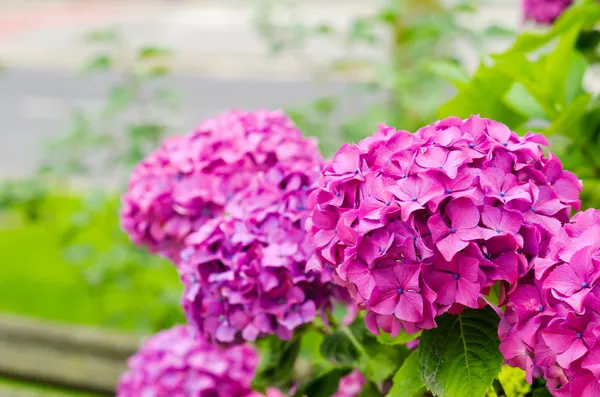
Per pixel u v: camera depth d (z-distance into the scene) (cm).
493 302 84
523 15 165
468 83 106
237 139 105
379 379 98
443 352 84
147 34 827
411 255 81
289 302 95
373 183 83
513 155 84
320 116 198
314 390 104
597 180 111
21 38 877
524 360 80
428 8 200
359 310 102
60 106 575
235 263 95
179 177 107
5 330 183
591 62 140
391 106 208
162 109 212
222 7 945
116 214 205
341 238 83
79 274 230
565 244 79
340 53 438
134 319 215
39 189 209
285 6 241
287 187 98
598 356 75
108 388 172
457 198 80
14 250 298
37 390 177
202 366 125
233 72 625
